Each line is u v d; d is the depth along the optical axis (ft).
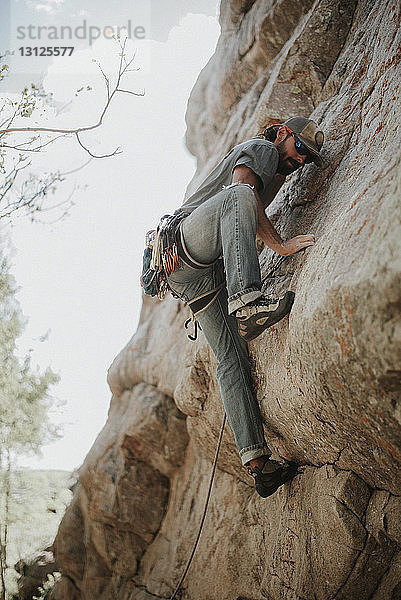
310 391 9.00
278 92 14.84
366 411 7.97
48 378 23.50
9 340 22.75
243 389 11.18
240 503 14.85
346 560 9.91
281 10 16.90
